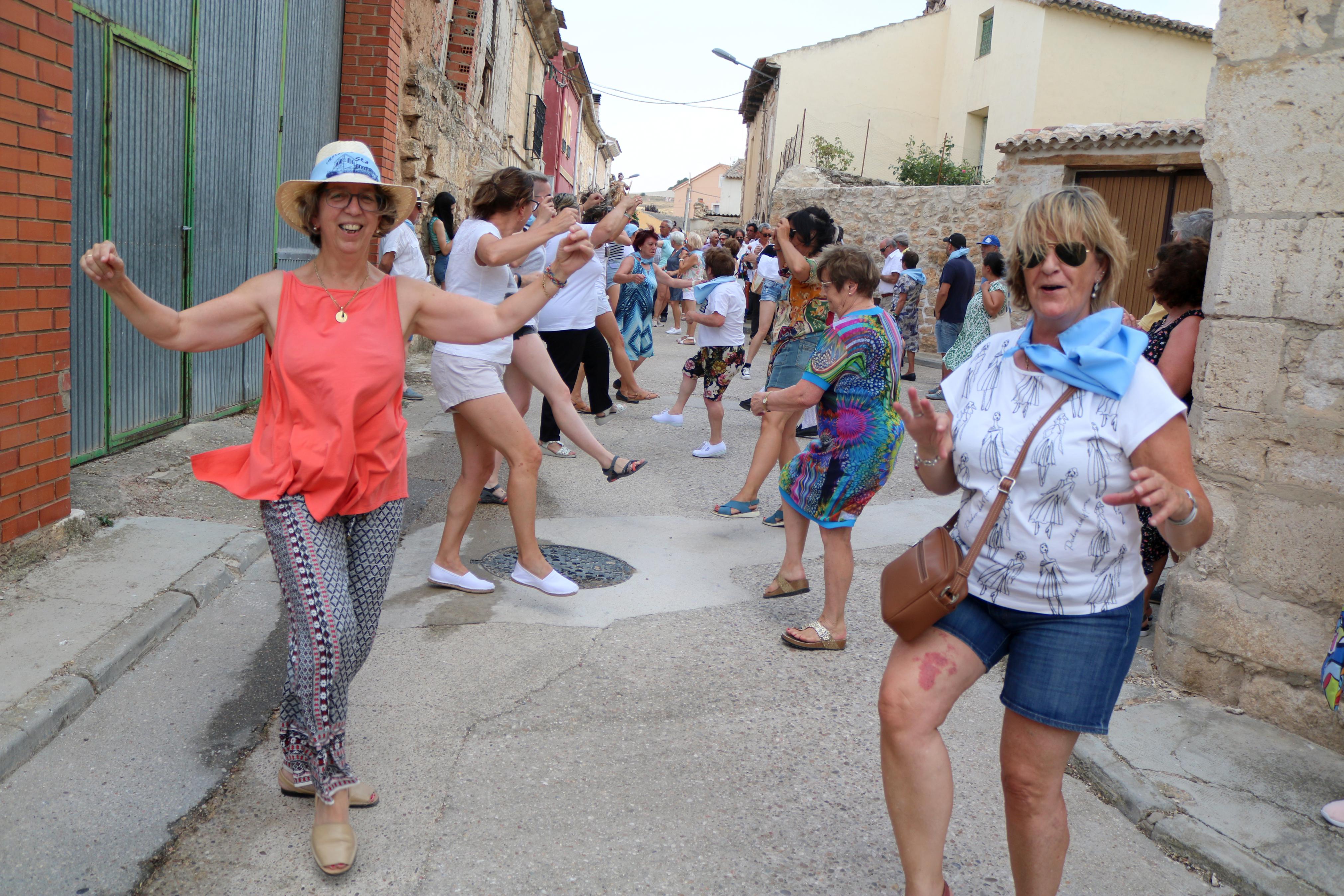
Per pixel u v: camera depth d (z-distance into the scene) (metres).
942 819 2.26
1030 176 16.03
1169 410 2.09
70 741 3.14
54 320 4.23
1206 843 2.92
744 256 18.41
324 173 2.63
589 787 3.13
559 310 7.30
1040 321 2.30
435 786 3.08
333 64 9.28
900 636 2.30
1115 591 2.19
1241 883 2.80
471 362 4.33
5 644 3.51
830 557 4.30
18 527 4.10
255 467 2.68
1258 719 3.77
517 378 6.23
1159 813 3.09
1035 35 22.42
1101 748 3.46
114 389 5.75
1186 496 2.02
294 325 2.67
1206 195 14.48
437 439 7.84
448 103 12.68
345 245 2.69
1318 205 3.60
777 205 20.00
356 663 2.79
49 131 4.12
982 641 2.30
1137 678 4.14
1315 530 3.62
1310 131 3.62
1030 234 2.23
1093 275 2.22
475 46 14.00
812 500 4.30
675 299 17.34
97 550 4.46
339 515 2.76
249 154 7.39
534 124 22.89
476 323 2.90
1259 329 3.77
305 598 2.60
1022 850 2.30
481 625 4.36
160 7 5.95
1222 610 3.88
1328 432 3.59
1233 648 3.85
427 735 3.39
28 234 4.01
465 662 3.98
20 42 3.90
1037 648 2.22
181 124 6.29
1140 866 2.91
